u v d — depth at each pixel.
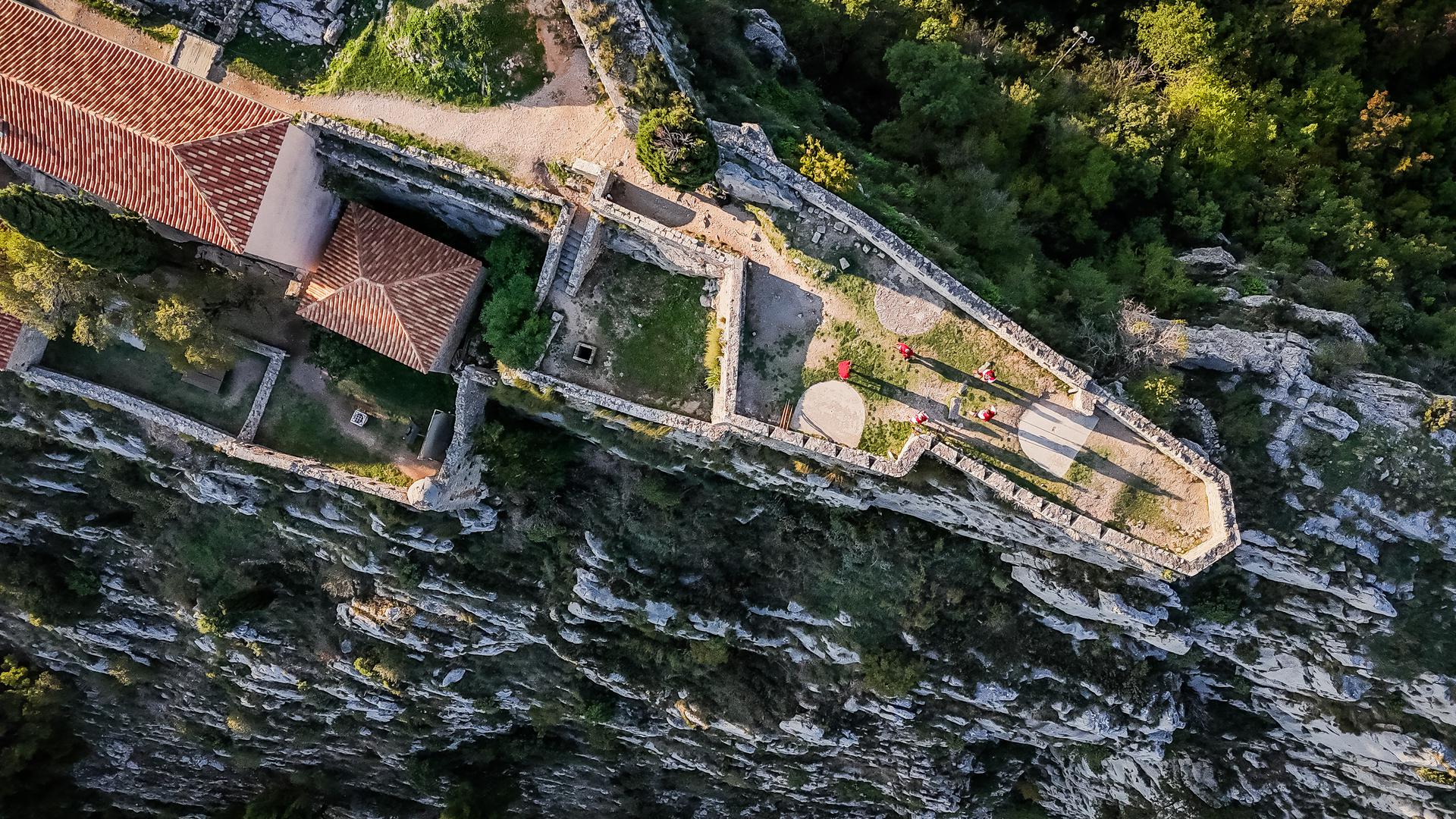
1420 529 30.16
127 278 30.14
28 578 43.38
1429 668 32.41
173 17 28.78
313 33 28.72
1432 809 36.50
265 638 43.53
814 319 28.25
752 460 30.89
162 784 54.91
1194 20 33.81
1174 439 27.25
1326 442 30.33
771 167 26.70
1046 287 29.86
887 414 28.17
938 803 46.34
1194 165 34.09
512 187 27.91
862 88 34.81
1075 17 36.41
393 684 43.72
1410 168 35.94
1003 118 32.25
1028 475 27.92
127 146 26.23
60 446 39.09
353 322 29.75
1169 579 29.97
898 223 27.66
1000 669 38.81
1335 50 35.66
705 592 38.62
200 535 41.84
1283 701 37.53
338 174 29.28
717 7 30.62
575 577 38.78
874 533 35.25
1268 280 32.41
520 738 50.47
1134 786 43.62
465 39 27.48
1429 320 33.69
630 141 27.86
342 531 37.78
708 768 48.78
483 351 31.19
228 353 31.84
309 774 53.16
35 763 50.97
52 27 27.27
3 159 30.31
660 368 29.92
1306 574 31.38
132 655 47.75
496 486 35.81
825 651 39.84
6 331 32.16
